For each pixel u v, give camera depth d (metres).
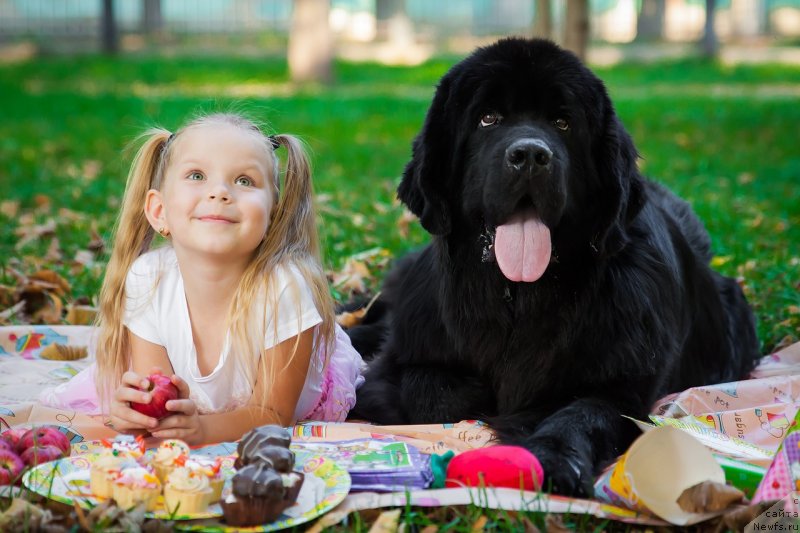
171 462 3.26
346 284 6.46
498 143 4.16
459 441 4.07
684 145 15.03
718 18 52.00
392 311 5.09
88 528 3.01
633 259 4.46
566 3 16.28
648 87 26.52
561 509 3.29
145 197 4.34
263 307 4.04
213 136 4.05
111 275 4.34
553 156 4.01
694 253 5.40
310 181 4.37
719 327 5.38
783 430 4.23
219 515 3.14
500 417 4.27
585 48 16.33
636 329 4.31
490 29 47.88
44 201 10.24
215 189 3.93
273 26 47.19
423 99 22.81
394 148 14.97
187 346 4.15
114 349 4.29
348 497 3.33
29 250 7.82
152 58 35.09
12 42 40.50
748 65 33.50
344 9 56.56
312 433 4.08
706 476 3.27
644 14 46.97
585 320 4.27
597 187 4.34
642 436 3.31
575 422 3.90
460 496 3.32
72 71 29.78
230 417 3.97
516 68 4.27
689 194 10.65
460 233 4.49
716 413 4.30
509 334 4.38
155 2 44.88
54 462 3.44
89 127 16.98
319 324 4.24
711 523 3.25
